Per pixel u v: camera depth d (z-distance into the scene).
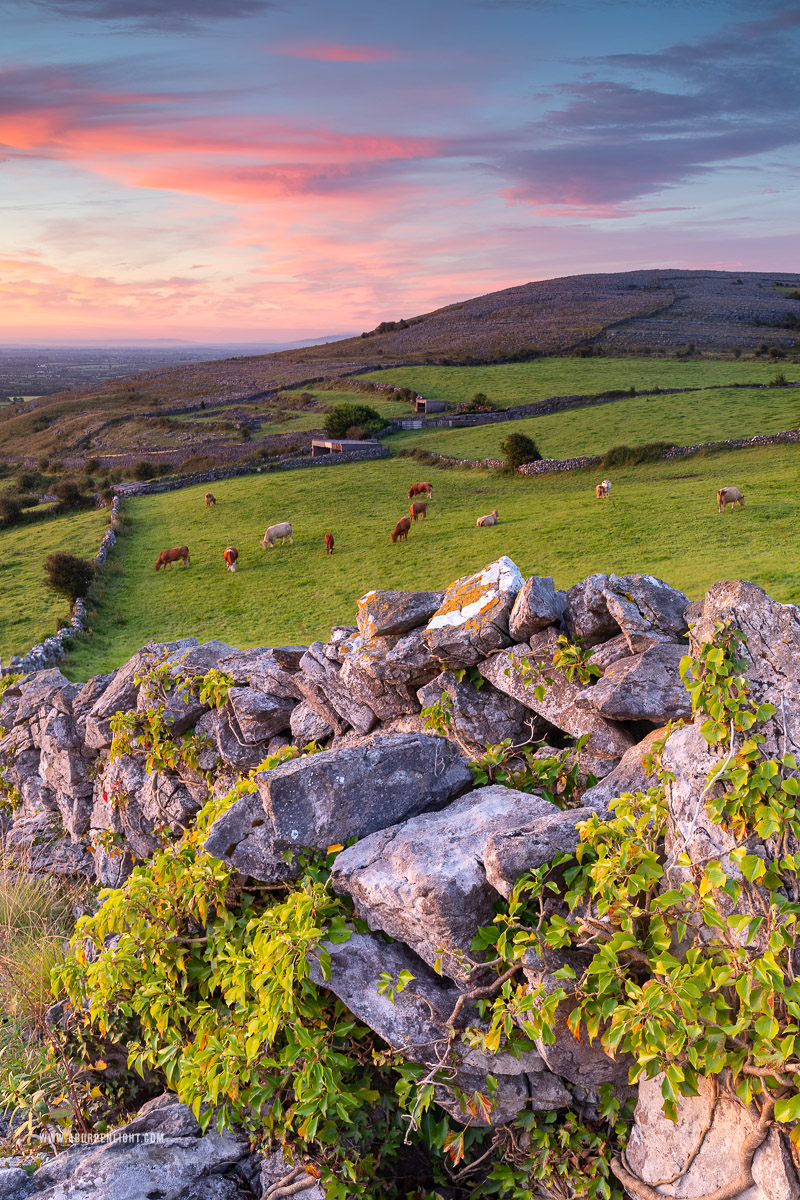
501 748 4.80
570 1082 3.58
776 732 2.92
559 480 51.41
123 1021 5.30
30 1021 6.16
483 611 5.16
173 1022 4.47
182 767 7.23
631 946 2.97
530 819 3.89
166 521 54.69
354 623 28.86
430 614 5.68
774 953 2.60
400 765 4.52
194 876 4.50
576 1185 3.43
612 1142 3.49
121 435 126.88
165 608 35.16
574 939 3.25
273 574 38.03
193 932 4.71
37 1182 4.22
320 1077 3.57
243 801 4.49
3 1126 5.23
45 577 39.19
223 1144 4.32
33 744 9.94
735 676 3.00
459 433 76.12
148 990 4.40
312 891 3.89
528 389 98.00
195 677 7.04
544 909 3.44
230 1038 3.99
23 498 79.62
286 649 6.57
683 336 143.12
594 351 122.88
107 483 87.44
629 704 4.27
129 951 4.49
